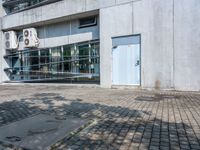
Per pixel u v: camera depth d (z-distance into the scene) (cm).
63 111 657
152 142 395
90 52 1539
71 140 420
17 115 626
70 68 1658
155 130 458
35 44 1830
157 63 1108
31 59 1927
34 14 1720
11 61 2084
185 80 1037
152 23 1116
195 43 1006
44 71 1831
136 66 1189
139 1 1152
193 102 765
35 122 545
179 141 397
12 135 455
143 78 1152
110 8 1256
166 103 751
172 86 1070
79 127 489
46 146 393
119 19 1225
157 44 1105
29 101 858
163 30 1087
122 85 1235
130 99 847
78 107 710
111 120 543
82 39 1584
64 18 1585
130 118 556
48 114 625
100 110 657
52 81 1775
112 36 1255
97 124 513
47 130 478
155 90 1103
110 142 403
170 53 1070
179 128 468
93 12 1410
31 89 1352
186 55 1030
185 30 1030
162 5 1085
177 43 1051
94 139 421
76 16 1526
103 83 1302
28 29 1839
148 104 737
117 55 1248
